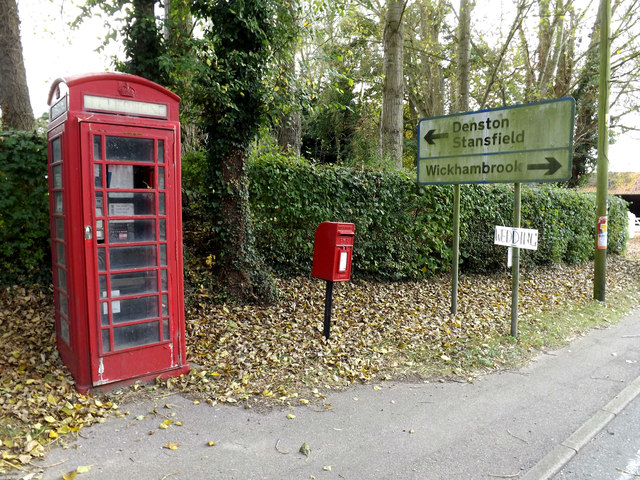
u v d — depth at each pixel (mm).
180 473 3248
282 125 13336
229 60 6758
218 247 7254
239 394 4523
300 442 3742
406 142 25344
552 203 12570
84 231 4105
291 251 8484
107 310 4305
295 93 7348
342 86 20641
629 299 10133
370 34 18969
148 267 4500
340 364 5391
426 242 10000
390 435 3916
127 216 4309
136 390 4457
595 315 8445
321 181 8453
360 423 4105
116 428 3805
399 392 4828
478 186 10516
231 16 6750
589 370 5688
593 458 3740
